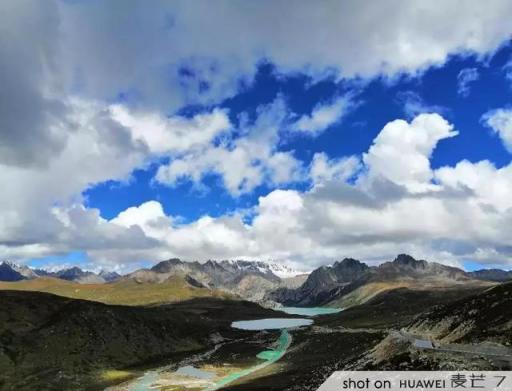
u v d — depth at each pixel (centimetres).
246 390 15888
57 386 18325
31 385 18238
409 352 11662
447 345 11938
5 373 19050
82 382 19138
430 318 17438
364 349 17662
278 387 15412
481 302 14838
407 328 18862
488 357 9812
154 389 17962
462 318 14675
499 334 11612
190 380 19125
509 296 14000
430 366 10331
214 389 17288
